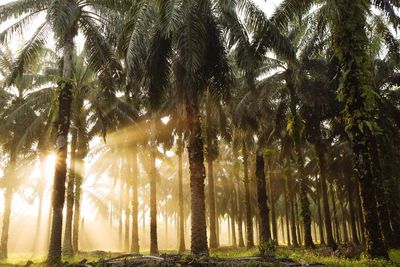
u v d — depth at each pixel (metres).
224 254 20.09
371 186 12.71
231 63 17.95
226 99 16.84
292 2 15.83
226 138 28.56
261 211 24.98
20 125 26.47
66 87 15.94
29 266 16.28
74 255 25.19
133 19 14.15
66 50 16.36
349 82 13.08
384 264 11.65
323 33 19.27
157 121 26.73
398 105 28.22
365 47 13.34
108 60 17.34
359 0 13.35
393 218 22.31
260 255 14.01
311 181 46.72
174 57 15.65
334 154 36.97
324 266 11.90
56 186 15.17
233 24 14.95
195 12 14.36
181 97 15.82
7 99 27.22
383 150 22.73
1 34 16.36
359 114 12.89
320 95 23.48
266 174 42.25
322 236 44.03
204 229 14.75
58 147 15.43
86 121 28.48
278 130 25.53
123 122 27.59
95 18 17.33
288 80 24.06
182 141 32.38
